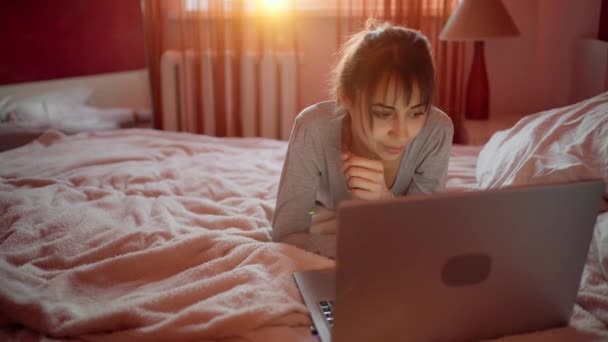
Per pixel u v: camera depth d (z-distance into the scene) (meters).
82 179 1.72
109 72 2.75
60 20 2.59
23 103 2.59
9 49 2.50
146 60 2.79
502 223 0.70
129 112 2.84
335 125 1.12
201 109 2.79
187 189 1.65
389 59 0.90
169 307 0.96
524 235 0.72
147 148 2.12
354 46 0.99
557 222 0.72
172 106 2.76
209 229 1.35
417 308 0.73
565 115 1.54
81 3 2.63
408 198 0.66
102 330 0.91
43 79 2.61
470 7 2.36
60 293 1.01
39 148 2.11
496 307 0.77
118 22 2.72
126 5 2.73
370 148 1.08
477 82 2.54
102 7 2.68
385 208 0.65
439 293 0.72
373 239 0.66
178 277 1.07
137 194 1.61
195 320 0.90
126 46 2.77
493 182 1.49
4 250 1.22
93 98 2.74
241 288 0.98
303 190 1.15
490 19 2.33
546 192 0.69
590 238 0.75
